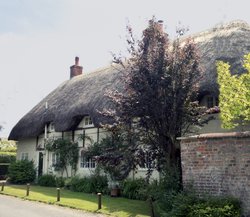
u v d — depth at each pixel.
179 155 12.61
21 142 29.81
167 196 10.73
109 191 17.28
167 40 13.01
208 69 14.64
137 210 12.23
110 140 18.31
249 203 9.12
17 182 25.44
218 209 8.91
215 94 13.76
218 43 16.20
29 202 14.92
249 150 9.30
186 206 9.64
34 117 26.83
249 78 9.57
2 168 30.33
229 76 10.38
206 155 10.27
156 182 12.71
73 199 15.20
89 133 21.83
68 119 22.36
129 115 12.41
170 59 12.39
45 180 23.38
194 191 10.34
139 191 14.02
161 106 12.08
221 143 9.95
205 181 10.20
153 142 12.59
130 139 12.83
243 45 15.24
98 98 20.70
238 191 9.41
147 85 12.08
